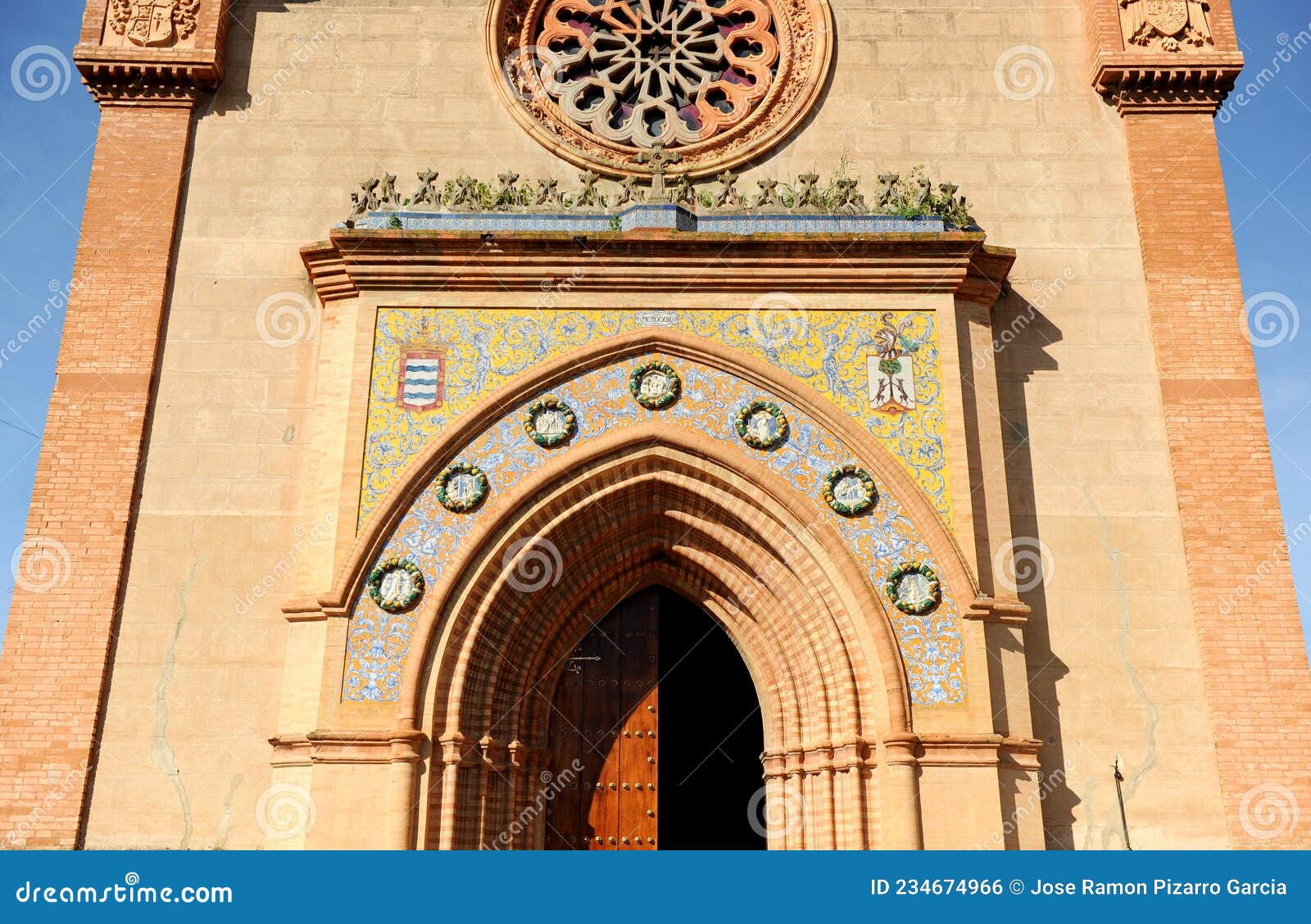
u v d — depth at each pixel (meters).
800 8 23.36
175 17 22.14
